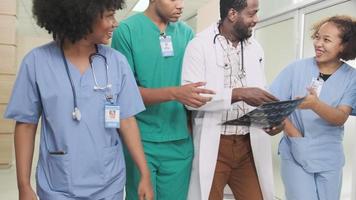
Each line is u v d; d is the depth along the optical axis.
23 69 1.13
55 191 1.14
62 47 1.17
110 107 1.18
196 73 1.50
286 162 1.77
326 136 1.71
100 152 1.17
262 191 1.60
